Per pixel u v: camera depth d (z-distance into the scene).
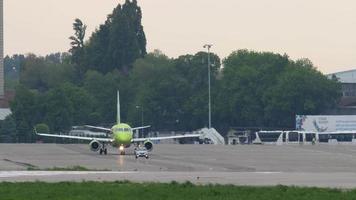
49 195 122.19
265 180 155.88
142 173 183.25
